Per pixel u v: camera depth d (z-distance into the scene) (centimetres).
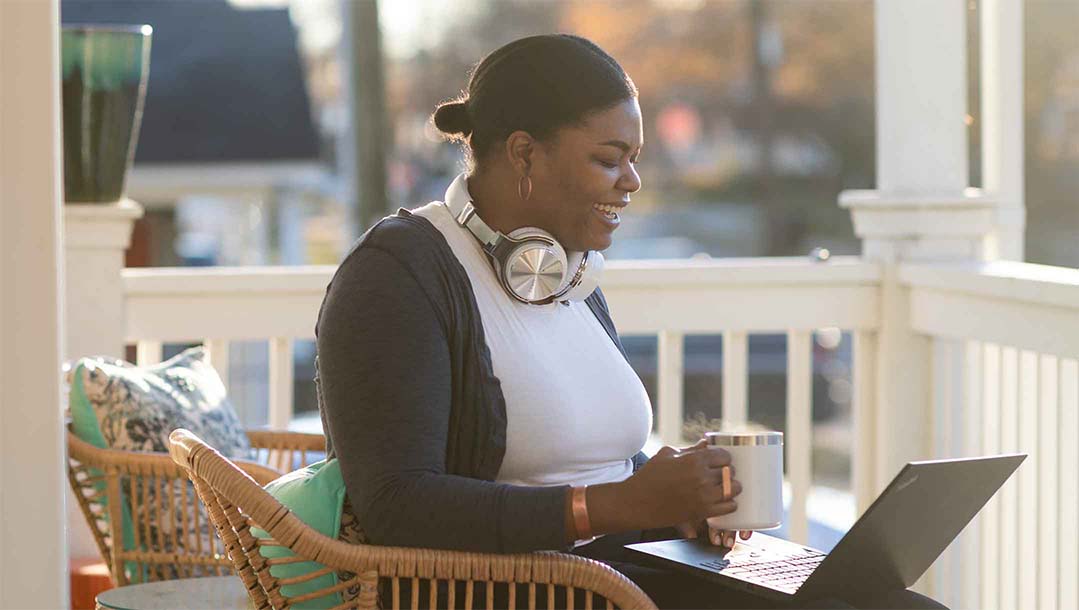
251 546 208
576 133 219
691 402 1462
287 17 1282
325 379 209
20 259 206
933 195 394
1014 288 323
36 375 208
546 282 220
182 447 212
